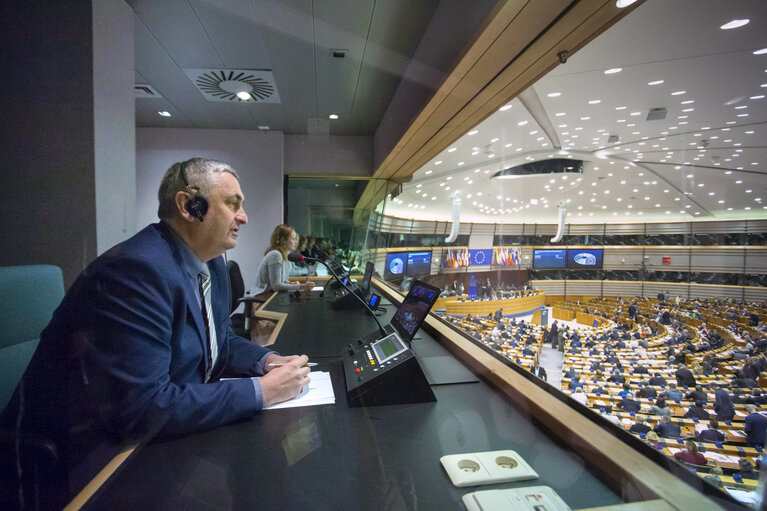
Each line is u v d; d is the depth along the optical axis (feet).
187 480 1.82
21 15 5.50
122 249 2.37
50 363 2.07
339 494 1.70
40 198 5.52
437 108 6.98
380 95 10.51
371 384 2.69
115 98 6.09
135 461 2.00
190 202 2.67
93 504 1.64
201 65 8.72
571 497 1.59
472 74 5.60
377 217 16.76
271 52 8.05
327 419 2.48
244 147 14.43
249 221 14.79
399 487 1.75
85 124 5.57
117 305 2.13
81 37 5.54
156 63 8.66
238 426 2.40
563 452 1.98
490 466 1.86
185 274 2.72
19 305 2.75
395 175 14.62
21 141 5.52
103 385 2.04
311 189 16.89
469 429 2.30
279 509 1.61
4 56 5.47
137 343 2.14
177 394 2.26
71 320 2.11
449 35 5.62
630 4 3.83
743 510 1.19
